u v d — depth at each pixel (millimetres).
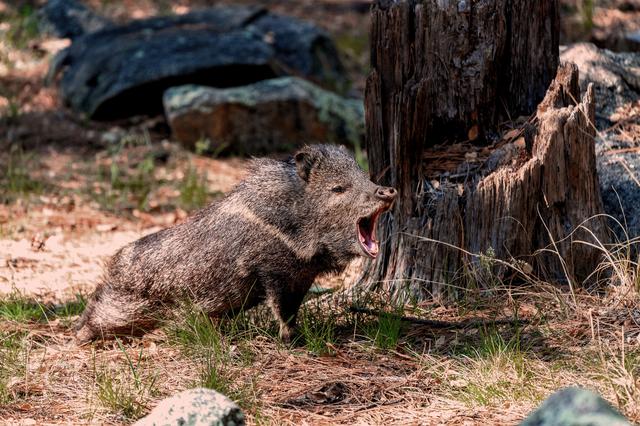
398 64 11750
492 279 11289
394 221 11703
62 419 8852
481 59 11891
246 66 22031
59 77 23391
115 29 24000
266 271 10547
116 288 11023
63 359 10406
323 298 11742
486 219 11375
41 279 13648
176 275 10758
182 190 18578
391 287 11648
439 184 11711
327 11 31500
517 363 9406
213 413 7570
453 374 9562
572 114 11320
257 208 10531
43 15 27109
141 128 21734
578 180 11438
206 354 10117
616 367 9281
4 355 10156
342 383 9484
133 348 10844
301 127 21203
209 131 20891
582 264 11508
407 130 11469
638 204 12109
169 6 30641
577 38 25672
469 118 12070
